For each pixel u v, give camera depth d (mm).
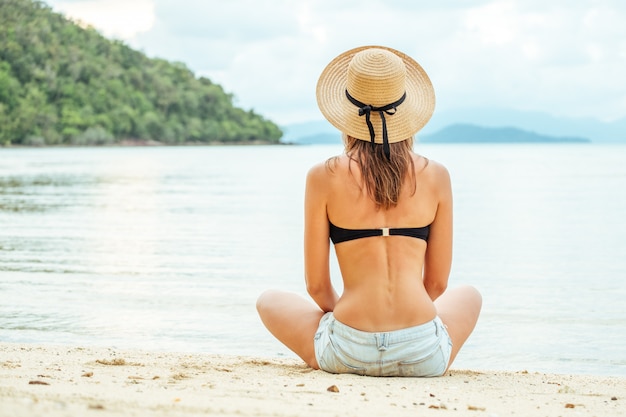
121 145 116250
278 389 2859
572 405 2846
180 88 134125
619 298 7012
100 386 2732
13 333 5426
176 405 2348
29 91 104188
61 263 8922
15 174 33750
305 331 3361
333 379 3094
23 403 2127
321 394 2783
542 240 11430
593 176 30859
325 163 3168
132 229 12969
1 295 6852
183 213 16141
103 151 90000
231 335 5504
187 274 8242
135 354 4363
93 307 6391
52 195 21078
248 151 96750
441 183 3186
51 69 109812
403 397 2801
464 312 3391
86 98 112062
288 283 7762
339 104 3230
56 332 5480
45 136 103812
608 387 3514
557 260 9445
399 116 3143
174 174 35219
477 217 15008
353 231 3123
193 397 2561
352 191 3105
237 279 7969
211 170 39969
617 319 6133
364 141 3148
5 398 2199
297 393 2787
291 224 13922
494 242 11258
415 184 3129
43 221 14195
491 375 3703
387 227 3113
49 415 2018
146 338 5359
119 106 116812
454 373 3646
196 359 4223
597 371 4680
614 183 25922
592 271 8602
